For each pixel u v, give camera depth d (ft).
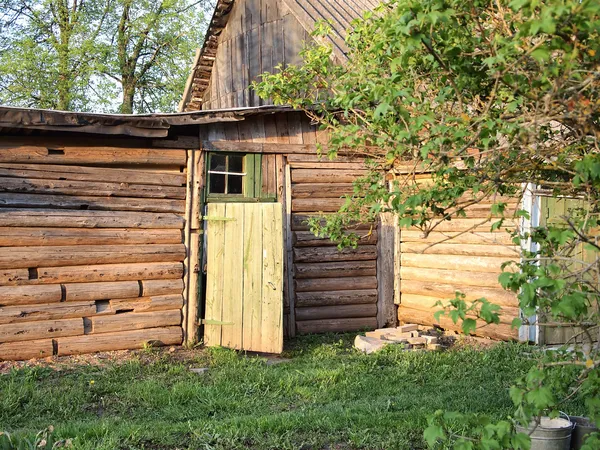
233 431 18.70
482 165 12.30
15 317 28.89
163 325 32.45
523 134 10.43
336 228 21.04
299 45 51.13
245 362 29.63
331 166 37.55
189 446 17.67
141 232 32.17
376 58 14.08
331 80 20.18
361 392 24.40
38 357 29.25
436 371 27.45
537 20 8.48
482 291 34.27
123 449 17.61
